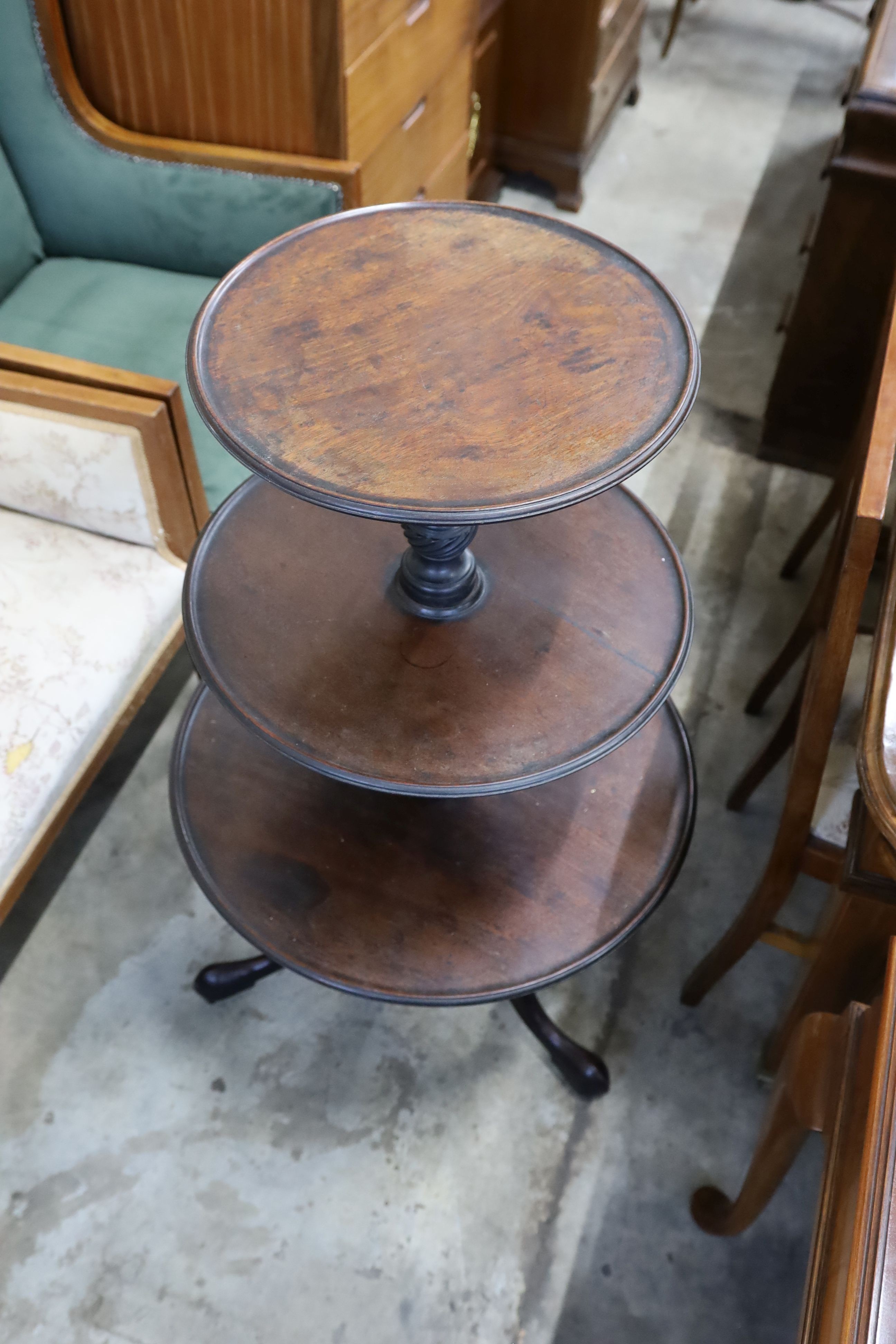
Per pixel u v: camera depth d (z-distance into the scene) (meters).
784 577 1.93
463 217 1.07
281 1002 1.40
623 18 2.60
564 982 1.43
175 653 1.47
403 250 1.03
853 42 3.48
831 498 1.68
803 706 1.25
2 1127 1.28
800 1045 0.84
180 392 1.23
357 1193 1.25
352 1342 1.14
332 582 1.10
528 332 0.95
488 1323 1.16
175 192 1.62
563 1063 1.30
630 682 1.03
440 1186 1.25
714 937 1.48
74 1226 1.21
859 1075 0.75
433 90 1.96
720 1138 1.30
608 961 1.45
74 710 1.22
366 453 0.84
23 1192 1.23
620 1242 1.22
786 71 3.34
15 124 1.58
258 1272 1.19
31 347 1.55
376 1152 1.28
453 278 1.00
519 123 2.63
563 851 1.19
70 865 1.51
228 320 0.95
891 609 0.88
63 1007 1.38
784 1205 1.25
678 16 3.20
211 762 1.27
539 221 1.07
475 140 2.46
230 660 1.02
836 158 1.69
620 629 1.07
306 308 0.96
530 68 2.50
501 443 0.85
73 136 1.59
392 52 1.69
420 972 1.10
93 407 1.20
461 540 0.98
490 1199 1.25
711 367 2.35
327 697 1.00
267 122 1.60
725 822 1.60
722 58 3.39
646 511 1.19
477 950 1.12
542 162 2.68
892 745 0.80
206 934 1.45
